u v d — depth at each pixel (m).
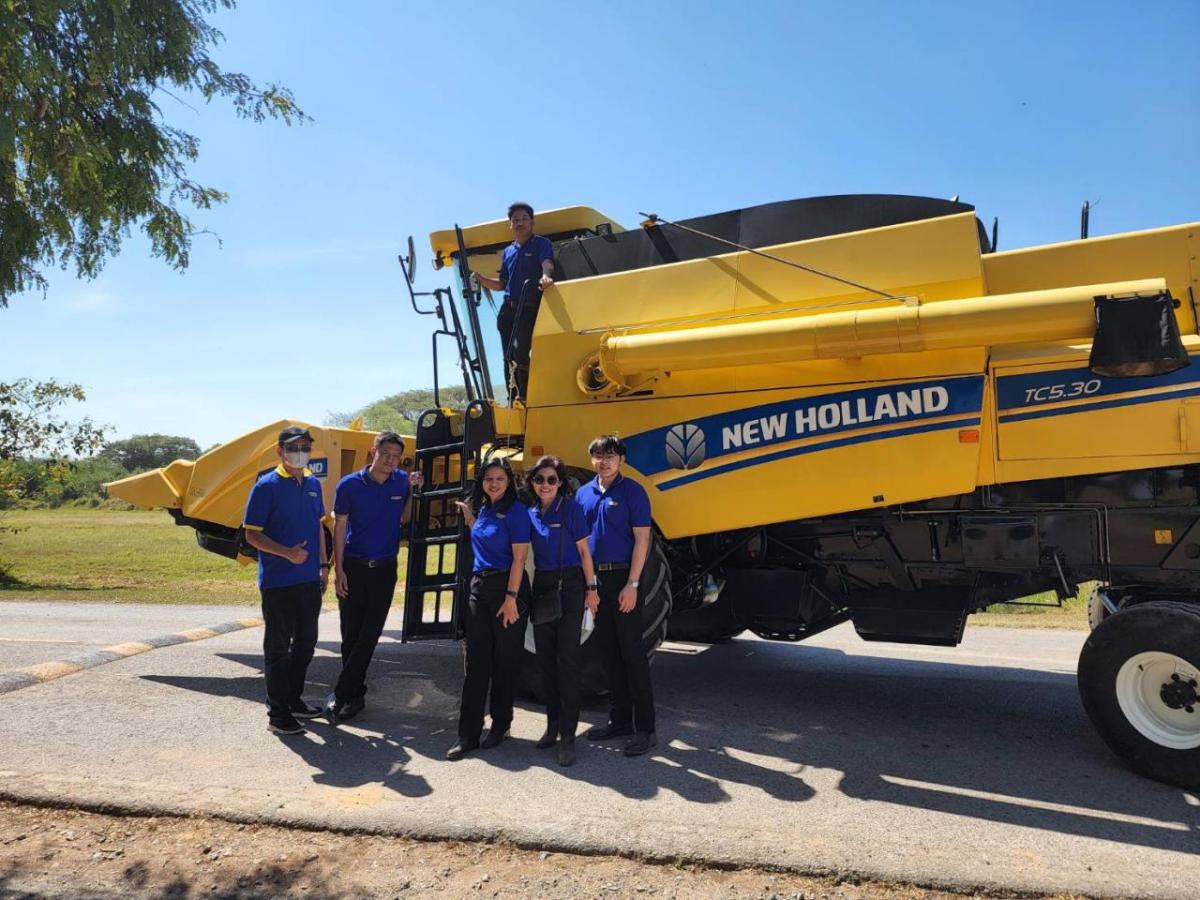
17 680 6.12
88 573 17.12
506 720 5.00
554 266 6.55
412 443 8.23
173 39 5.02
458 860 3.56
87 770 4.46
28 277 5.05
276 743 5.02
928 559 5.49
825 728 5.38
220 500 7.82
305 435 5.32
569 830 3.71
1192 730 4.26
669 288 5.77
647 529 4.90
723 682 6.70
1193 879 3.28
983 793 4.23
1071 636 8.92
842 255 5.30
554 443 6.00
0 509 17.53
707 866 3.46
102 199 5.05
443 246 7.31
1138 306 4.22
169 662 7.02
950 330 4.60
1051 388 4.82
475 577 4.93
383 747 4.98
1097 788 4.30
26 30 4.55
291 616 5.25
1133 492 4.84
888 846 3.57
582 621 4.81
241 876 3.43
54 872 3.45
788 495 5.29
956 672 7.06
